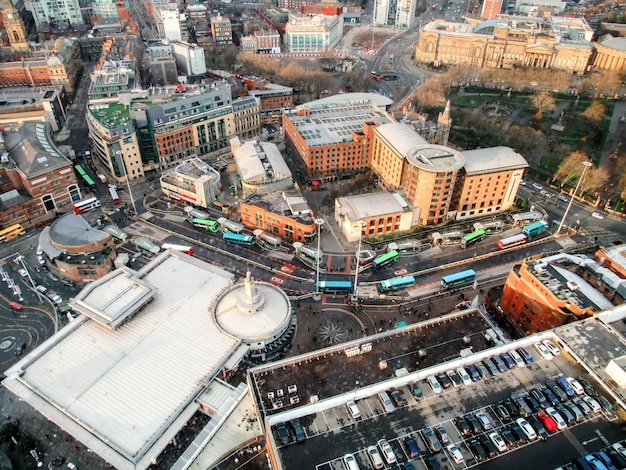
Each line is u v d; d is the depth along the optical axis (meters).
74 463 117.62
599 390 95.50
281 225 193.38
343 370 111.06
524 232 196.00
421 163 191.75
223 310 145.62
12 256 186.25
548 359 102.19
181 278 159.38
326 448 86.62
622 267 139.88
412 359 114.75
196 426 122.50
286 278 177.25
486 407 93.31
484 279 177.12
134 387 124.44
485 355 102.00
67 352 134.00
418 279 177.12
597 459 83.06
